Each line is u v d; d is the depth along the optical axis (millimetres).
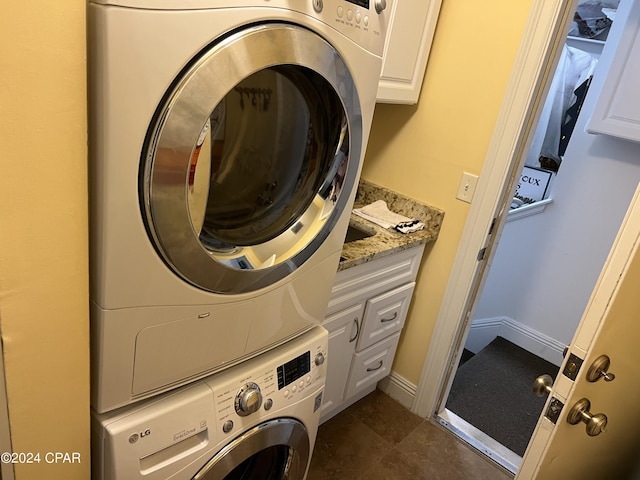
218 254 959
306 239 1129
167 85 718
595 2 2479
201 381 1069
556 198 2754
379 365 2111
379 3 1026
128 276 810
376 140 2109
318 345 1324
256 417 1144
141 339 885
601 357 967
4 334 716
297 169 1145
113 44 656
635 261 865
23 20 602
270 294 1098
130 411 947
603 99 2332
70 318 788
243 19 775
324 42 924
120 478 919
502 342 3033
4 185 649
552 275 2842
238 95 938
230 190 1035
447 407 2334
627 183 2516
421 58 1817
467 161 1846
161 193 771
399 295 1979
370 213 2010
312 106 1069
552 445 1021
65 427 853
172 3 687
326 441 1973
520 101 1656
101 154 712
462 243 1900
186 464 1016
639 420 1349
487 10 1690
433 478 1893
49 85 646
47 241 716
